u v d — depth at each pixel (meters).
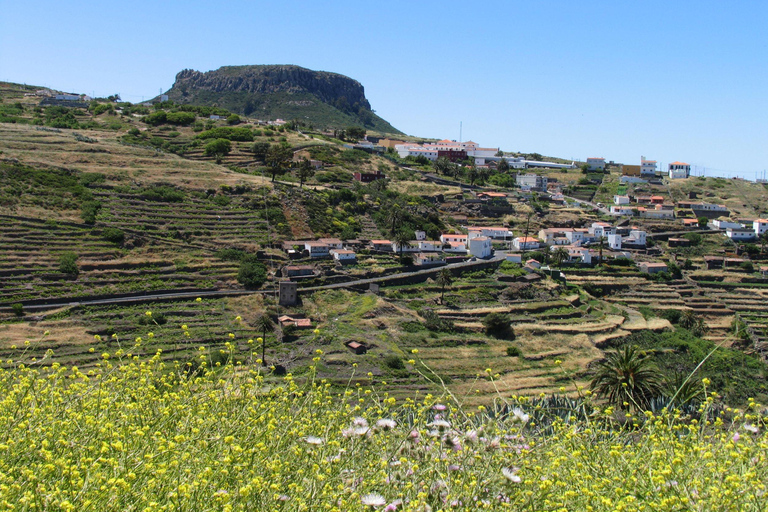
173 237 105.75
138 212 109.81
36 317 77.12
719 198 181.62
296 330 83.25
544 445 10.75
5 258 87.25
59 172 115.88
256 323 78.31
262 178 140.12
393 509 8.11
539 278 116.00
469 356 83.31
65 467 8.26
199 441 9.35
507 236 142.88
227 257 102.56
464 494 8.41
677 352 90.88
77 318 78.62
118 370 13.17
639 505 8.73
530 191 182.38
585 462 10.53
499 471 8.73
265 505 8.02
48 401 11.50
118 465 8.47
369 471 9.09
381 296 101.00
